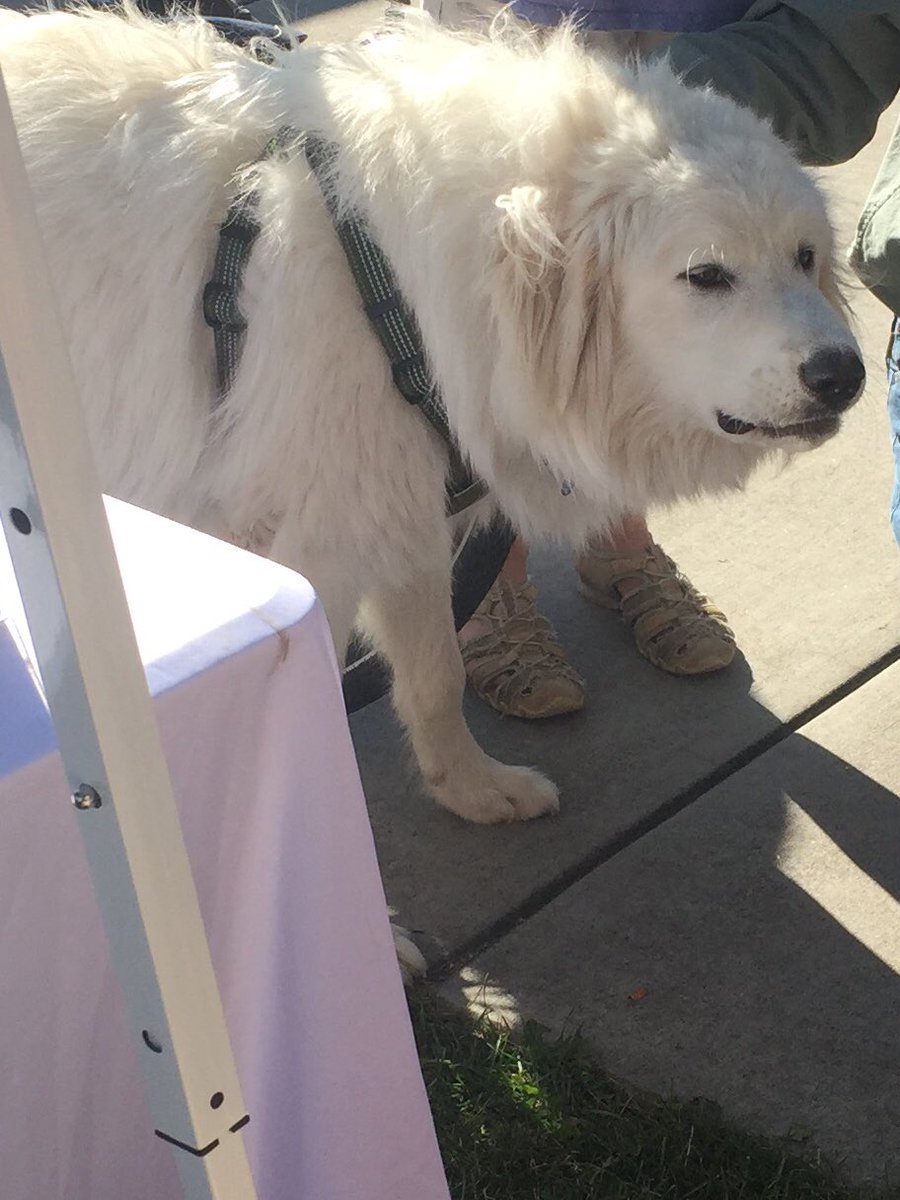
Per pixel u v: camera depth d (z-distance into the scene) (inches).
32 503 30.0
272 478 72.9
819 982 82.9
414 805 99.3
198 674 37.7
